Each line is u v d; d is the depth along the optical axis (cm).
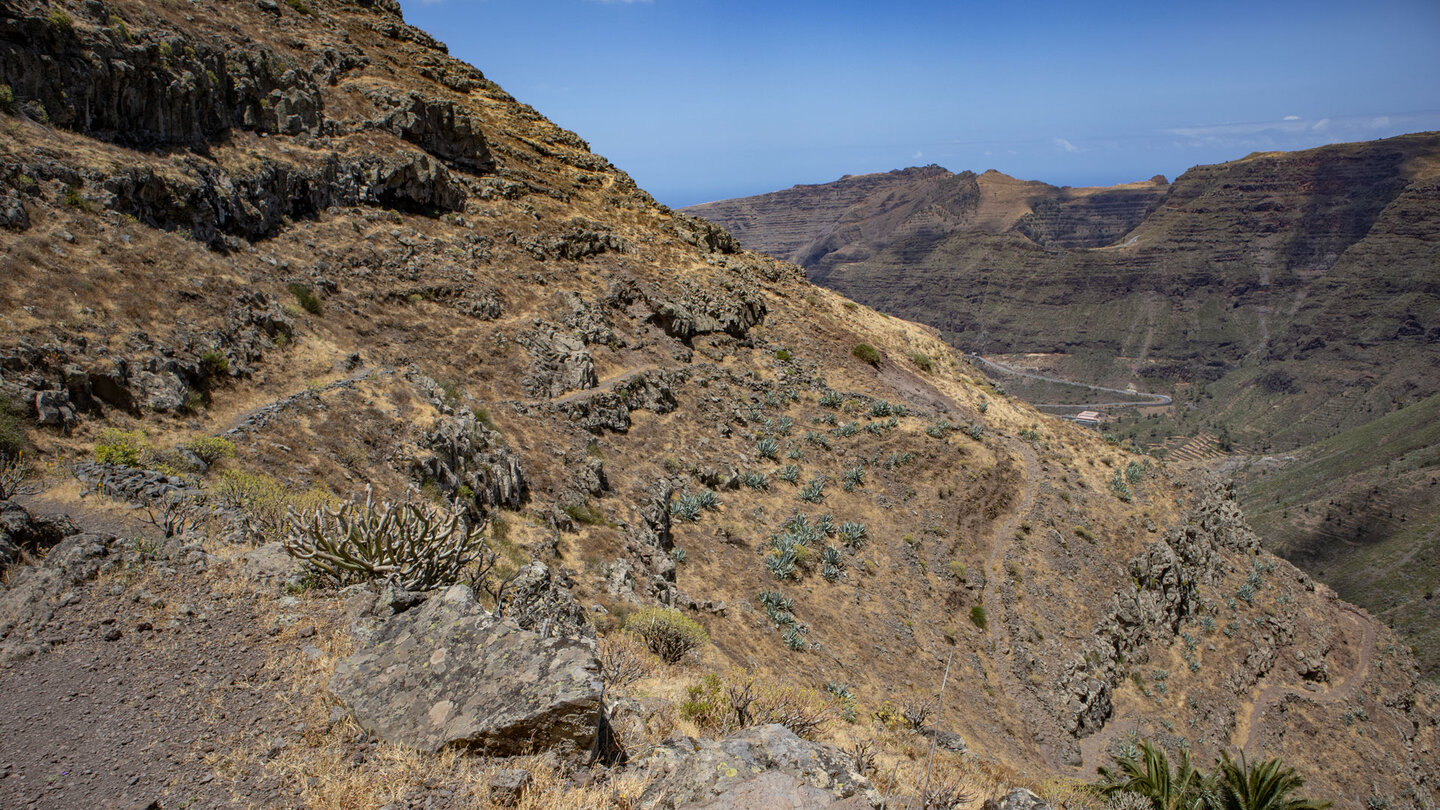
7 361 1994
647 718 1042
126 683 864
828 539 4681
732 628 3394
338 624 1040
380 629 945
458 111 6319
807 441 5647
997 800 1088
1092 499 6041
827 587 4303
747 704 1248
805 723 1296
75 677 870
